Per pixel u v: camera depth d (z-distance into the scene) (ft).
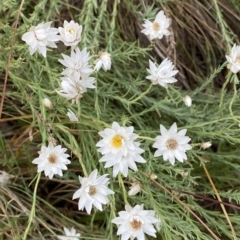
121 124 1.05
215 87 1.34
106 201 0.94
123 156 0.92
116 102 1.20
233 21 1.32
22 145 1.16
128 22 1.28
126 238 0.94
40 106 0.99
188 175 1.05
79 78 0.93
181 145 0.94
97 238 1.04
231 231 1.08
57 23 1.24
